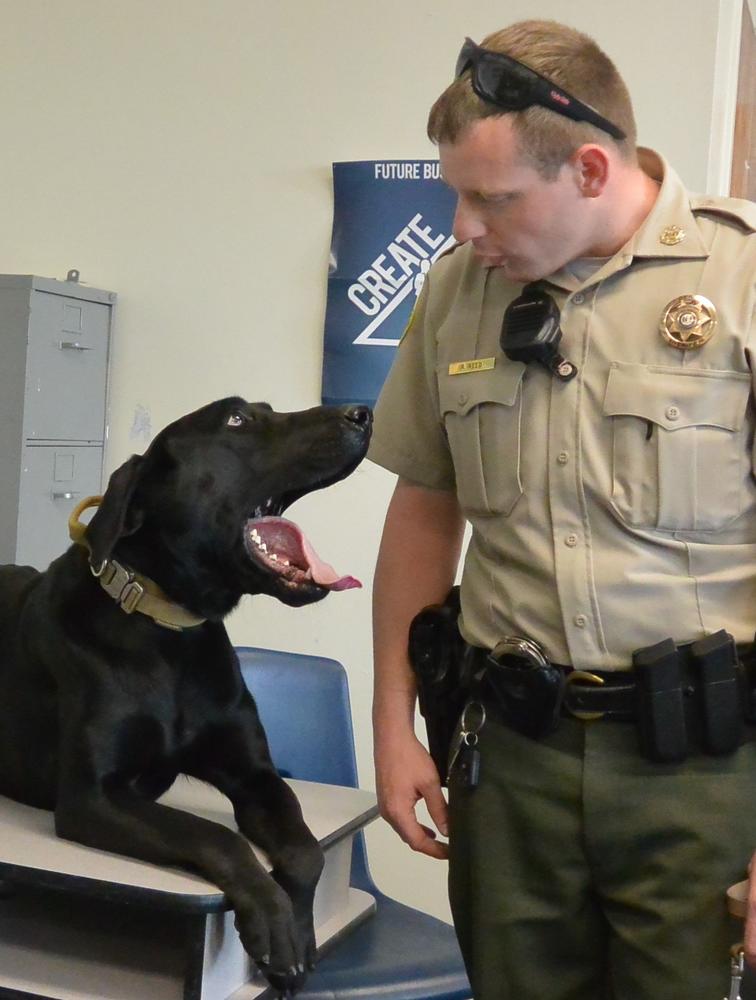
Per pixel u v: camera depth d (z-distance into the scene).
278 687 2.04
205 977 1.25
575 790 1.23
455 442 1.34
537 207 1.16
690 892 1.19
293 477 1.52
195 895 1.20
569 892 1.27
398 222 2.55
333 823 1.52
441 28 2.52
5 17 2.79
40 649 1.51
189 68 2.68
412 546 1.49
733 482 1.17
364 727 2.63
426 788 1.41
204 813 1.54
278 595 1.51
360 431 1.53
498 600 1.30
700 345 1.17
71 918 1.49
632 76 2.41
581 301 1.24
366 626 2.62
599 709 1.21
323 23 2.59
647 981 1.22
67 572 1.54
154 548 1.50
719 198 1.25
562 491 1.23
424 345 1.43
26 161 2.80
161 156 2.71
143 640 1.48
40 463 2.54
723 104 2.38
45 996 1.27
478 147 1.15
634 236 1.22
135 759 1.46
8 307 2.47
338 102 2.59
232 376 2.69
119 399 2.76
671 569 1.20
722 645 1.16
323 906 1.58
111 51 2.73
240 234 2.66
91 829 1.36
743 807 1.18
